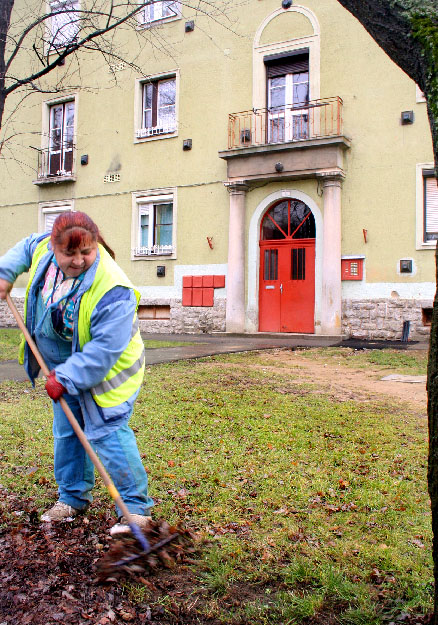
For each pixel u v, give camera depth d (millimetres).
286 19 14734
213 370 8133
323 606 2369
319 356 10516
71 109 18625
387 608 2348
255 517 3217
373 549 2842
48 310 2725
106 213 17641
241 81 15414
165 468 3973
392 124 13477
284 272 15031
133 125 17156
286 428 5109
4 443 4414
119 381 2727
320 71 14258
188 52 16172
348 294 13945
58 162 18891
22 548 2750
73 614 2258
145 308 16984
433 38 1951
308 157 13961
